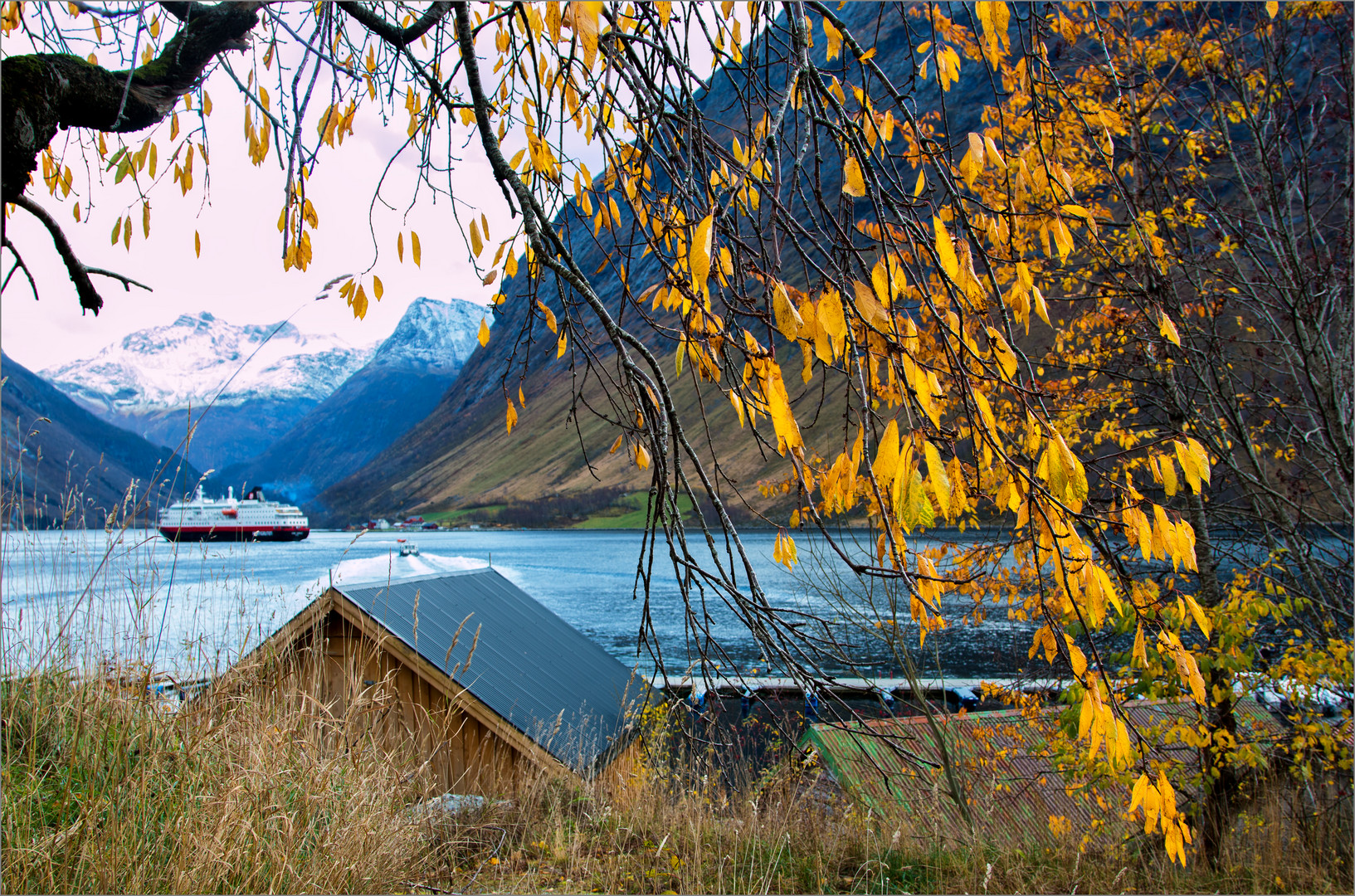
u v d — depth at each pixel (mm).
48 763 3082
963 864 5418
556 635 11047
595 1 1156
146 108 2275
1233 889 5848
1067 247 1600
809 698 1527
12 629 3201
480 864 4195
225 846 2922
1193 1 5543
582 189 1985
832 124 1265
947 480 1062
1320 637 6262
